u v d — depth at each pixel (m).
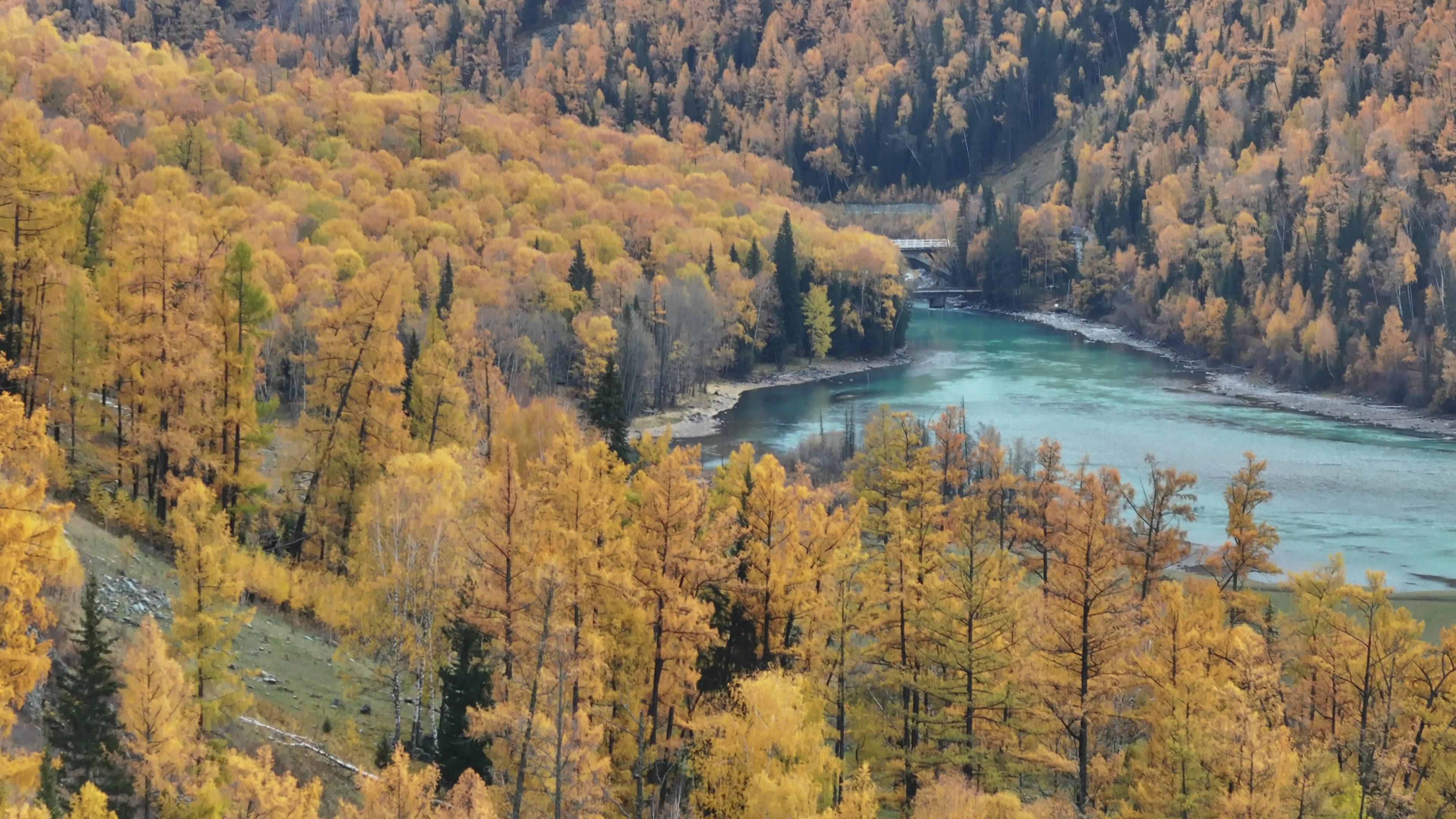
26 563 31.56
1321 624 56.78
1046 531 66.06
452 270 157.88
